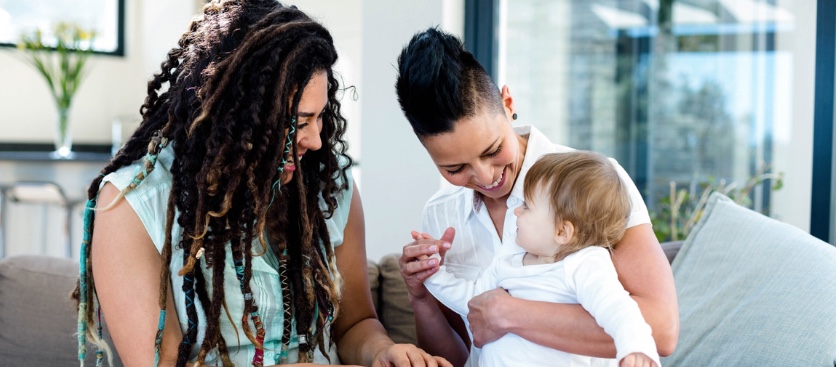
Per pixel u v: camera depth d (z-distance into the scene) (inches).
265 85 60.4
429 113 58.4
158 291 61.7
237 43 62.1
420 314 71.4
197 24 66.9
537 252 61.3
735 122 119.8
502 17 119.8
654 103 124.9
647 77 125.0
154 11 218.4
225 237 62.3
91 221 63.8
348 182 73.4
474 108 58.1
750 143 118.8
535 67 124.1
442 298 67.7
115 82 226.7
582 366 59.9
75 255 207.5
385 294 88.2
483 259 70.2
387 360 66.6
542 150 66.2
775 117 116.3
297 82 61.7
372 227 112.4
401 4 109.3
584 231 58.6
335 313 68.3
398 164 110.3
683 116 123.3
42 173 195.2
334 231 72.3
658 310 56.4
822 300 69.2
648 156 125.6
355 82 183.2
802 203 114.0
